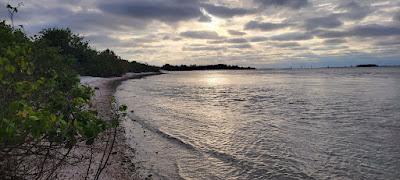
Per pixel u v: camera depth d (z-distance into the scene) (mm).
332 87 61906
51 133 5016
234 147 15836
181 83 84750
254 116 26547
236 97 44438
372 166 12859
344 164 13141
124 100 36812
